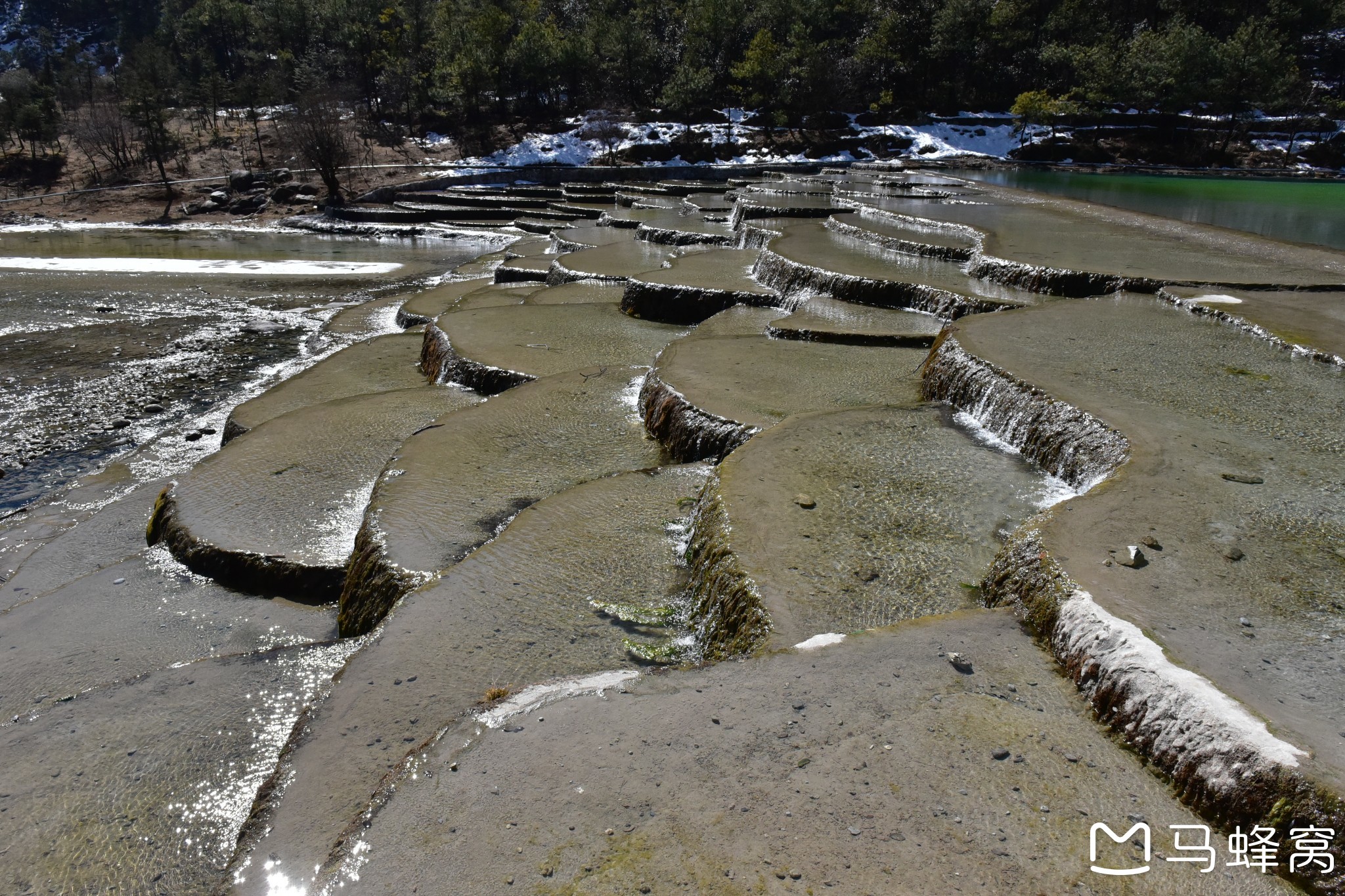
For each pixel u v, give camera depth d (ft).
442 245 113.09
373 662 20.53
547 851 12.73
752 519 23.44
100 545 32.30
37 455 42.93
